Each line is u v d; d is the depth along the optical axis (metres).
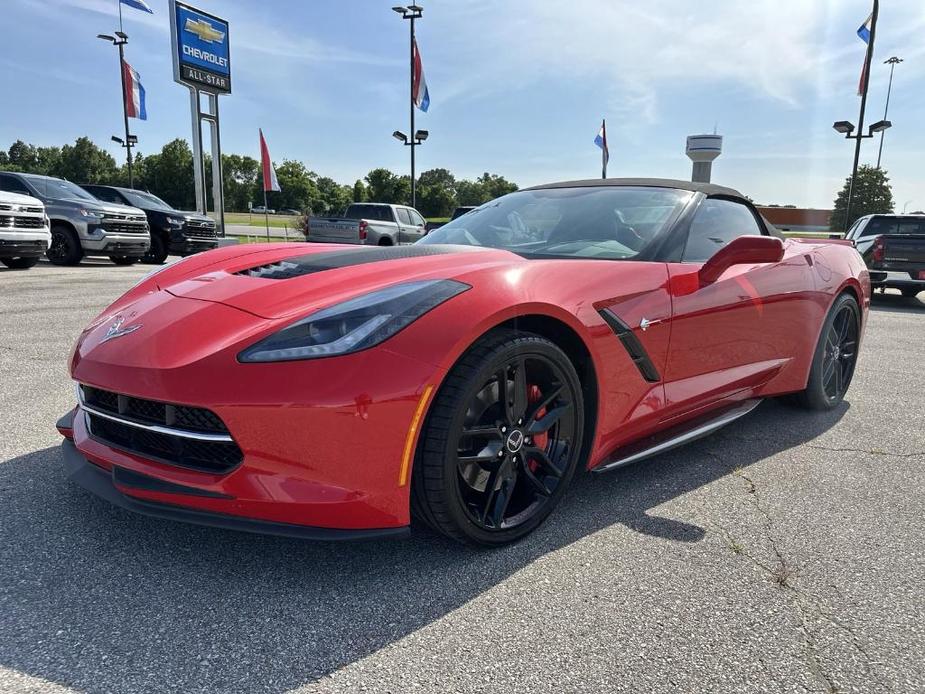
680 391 2.51
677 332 2.41
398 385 1.65
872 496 2.42
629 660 1.47
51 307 6.34
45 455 2.57
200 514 1.73
